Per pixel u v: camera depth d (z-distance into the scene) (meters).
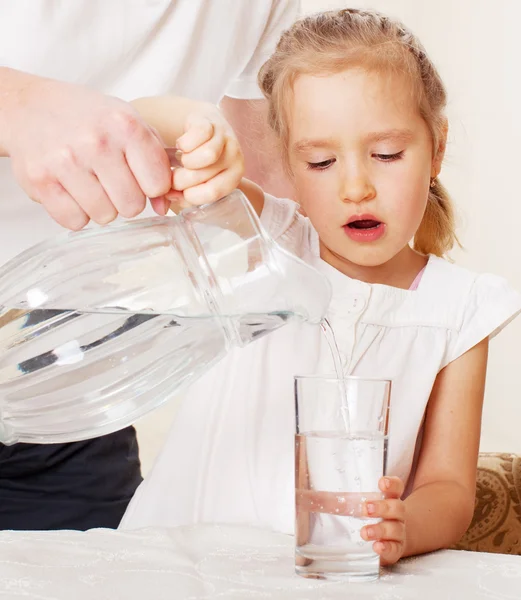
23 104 0.73
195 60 1.27
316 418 0.72
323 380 0.71
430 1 4.43
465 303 1.29
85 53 1.15
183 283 0.77
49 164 0.70
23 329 0.78
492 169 4.09
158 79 1.23
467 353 1.27
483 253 4.15
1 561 0.72
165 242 0.78
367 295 1.26
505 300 1.28
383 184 1.11
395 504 0.76
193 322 0.78
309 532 0.71
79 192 0.71
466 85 4.26
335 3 4.20
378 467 0.72
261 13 1.32
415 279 1.32
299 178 1.16
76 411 0.83
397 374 1.25
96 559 0.74
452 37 4.34
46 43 1.11
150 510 1.30
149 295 0.78
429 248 1.44
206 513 1.27
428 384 1.24
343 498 0.71
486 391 4.02
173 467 1.31
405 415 1.23
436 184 1.42
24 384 0.79
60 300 0.77
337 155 1.12
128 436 1.40
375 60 1.10
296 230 1.34
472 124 4.22
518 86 3.95
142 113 0.94
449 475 1.16
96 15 1.14
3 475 1.29
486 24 4.14
